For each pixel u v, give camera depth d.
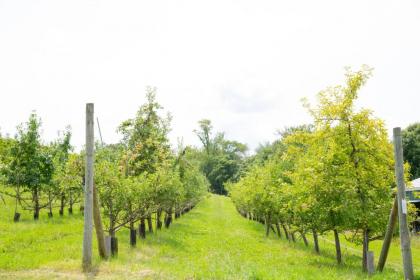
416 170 61.94
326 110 16.70
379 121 16.28
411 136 63.53
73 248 16.75
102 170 18.11
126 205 19.39
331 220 17.55
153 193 21.94
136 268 12.87
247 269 13.00
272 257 20.95
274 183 29.70
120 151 25.81
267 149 90.00
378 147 16.47
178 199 32.91
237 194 56.75
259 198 33.38
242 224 45.34
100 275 11.72
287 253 23.31
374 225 16.02
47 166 26.97
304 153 18.72
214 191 134.75
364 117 16.30
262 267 14.80
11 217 25.89
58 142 31.20
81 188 21.31
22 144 26.12
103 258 14.55
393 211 14.23
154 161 26.14
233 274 12.50
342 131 16.53
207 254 20.19
